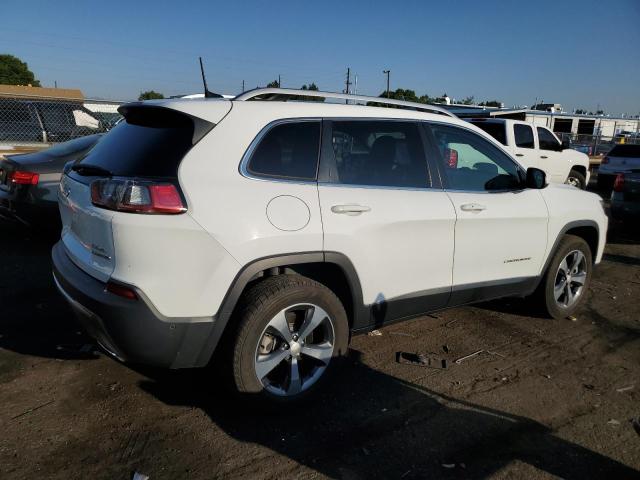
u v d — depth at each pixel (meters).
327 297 3.12
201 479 2.56
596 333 4.61
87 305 2.75
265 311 2.89
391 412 3.22
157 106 2.99
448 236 3.70
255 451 2.79
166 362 2.80
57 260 3.21
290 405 3.11
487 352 4.13
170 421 3.01
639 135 33.00
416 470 2.71
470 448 2.90
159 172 2.74
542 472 2.74
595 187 16.75
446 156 3.84
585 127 33.25
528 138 11.52
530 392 3.54
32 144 10.98
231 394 3.01
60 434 2.84
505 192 4.16
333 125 3.29
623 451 2.94
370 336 4.34
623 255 7.75
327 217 3.07
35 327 4.11
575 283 4.96
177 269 2.66
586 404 3.42
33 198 5.96
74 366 3.56
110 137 3.28
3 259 5.81
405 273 3.52
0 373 3.42
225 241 2.73
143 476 2.55
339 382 3.56
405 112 3.71
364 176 3.36
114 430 2.90
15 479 2.49
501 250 4.09
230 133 2.90
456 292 3.88
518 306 5.20
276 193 2.94
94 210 2.77
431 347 4.18
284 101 3.21
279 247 2.90
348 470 2.68
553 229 4.48
